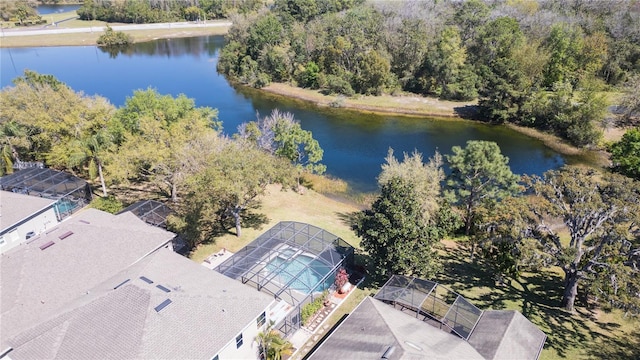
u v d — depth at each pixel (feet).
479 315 90.07
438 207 130.21
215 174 117.19
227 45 375.04
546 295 108.78
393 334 76.64
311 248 113.39
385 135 244.63
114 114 171.94
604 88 276.82
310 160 175.32
